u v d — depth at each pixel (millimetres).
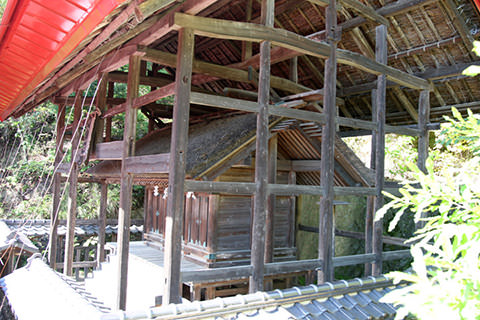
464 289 1188
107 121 7500
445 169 1429
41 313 3773
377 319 3893
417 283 1243
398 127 5926
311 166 6500
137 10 2736
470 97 6910
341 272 9320
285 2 6488
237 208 6285
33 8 2652
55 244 7691
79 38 2908
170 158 3760
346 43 6930
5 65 4273
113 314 2996
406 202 1444
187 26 3748
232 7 7098
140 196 14336
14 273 5352
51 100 7566
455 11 5469
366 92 7910
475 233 1264
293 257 6988
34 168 13617
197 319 3236
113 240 10156
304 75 7957
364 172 5805
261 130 4219
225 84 9125
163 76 8055
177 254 3676
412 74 6762
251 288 4141
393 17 6039
